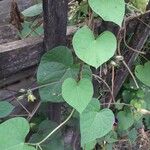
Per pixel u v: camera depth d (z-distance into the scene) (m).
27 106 0.53
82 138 0.44
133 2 0.49
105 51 0.40
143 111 0.57
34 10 0.53
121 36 0.53
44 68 0.46
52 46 0.46
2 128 0.40
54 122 0.50
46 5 0.42
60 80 0.47
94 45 0.40
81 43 0.39
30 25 0.53
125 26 0.52
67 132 0.60
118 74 0.58
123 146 0.69
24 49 0.46
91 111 0.45
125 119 0.60
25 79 0.54
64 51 0.45
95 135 0.44
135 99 0.58
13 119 0.41
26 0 0.72
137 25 0.55
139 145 0.70
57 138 0.49
